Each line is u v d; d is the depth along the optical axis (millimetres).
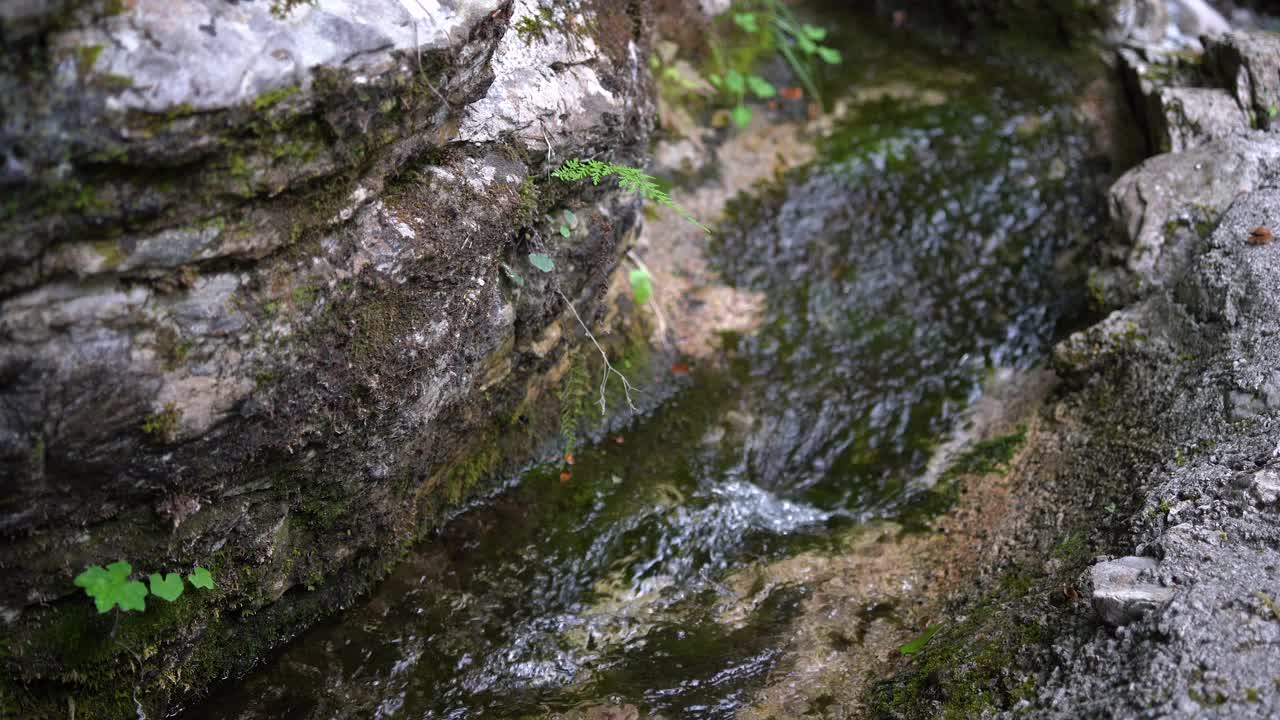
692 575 1377
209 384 1063
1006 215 1754
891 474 1497
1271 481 1152
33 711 1103
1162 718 1016
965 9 2041
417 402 1214
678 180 1746
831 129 1874
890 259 1720
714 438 1529
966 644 1204
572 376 1440
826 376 1605
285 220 1075
